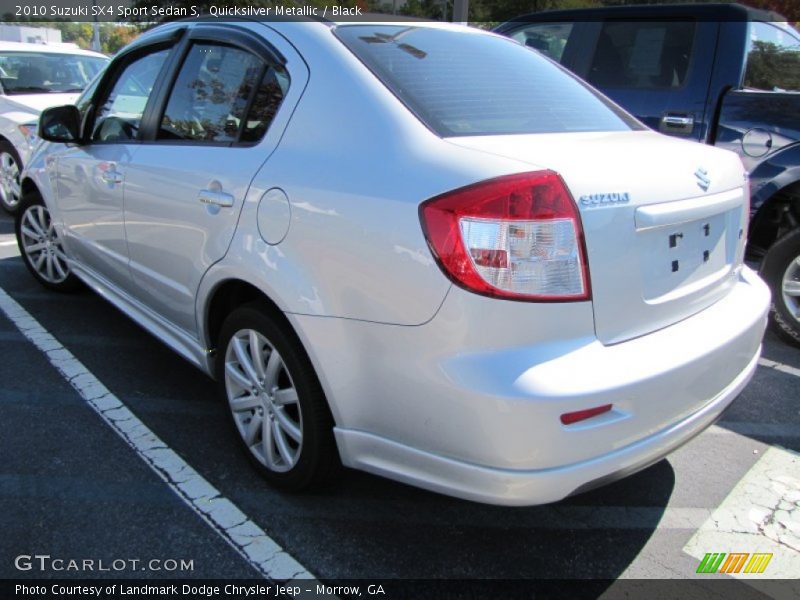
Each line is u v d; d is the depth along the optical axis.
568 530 2.60
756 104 4.34
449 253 1.95
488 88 2.62
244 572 2.33
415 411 2.08
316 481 2.57
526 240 1.92
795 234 4.20
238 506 2.65
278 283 2.37
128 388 3.56
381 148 2.21
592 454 1.99
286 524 2.57
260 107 2.69
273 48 2.72
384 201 2.10
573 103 2.82
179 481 2.79
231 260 2.58
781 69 4.95
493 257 1.92
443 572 2.37
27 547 2.39
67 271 4.71
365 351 2.17
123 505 2.63
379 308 2.10
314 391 2.43
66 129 3.77
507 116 2.48
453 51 2.81
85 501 2.64
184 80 3.16
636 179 2.14
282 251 2.38
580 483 1.99
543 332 1.95
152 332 3.46
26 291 5.00
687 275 2.34
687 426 2.24
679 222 2.23
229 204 2.61
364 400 2.21
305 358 2.44
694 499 2.81
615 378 1.97
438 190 2.00
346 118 2.36
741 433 3.34
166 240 3.03
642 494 2.84
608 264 2.03
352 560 2.40
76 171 3.88
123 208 3.37
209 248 2.72
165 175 3.00
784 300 4.30
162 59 3.37
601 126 2.71
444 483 2.09
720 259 2.54
